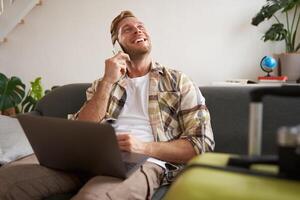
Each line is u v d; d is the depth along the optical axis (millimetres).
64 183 1076
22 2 2736
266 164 498
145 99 1358
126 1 2539
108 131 810
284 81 1781
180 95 1312
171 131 1308
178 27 2408
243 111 1426
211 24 2312
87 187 935
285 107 1316
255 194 407
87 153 912
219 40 2305
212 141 1236
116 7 2576
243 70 2268
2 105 2506
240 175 460
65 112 1794
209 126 1271
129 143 1105
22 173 1037
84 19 2688
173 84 1337
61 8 2742
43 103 1878
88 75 2758
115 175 959
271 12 1836
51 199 1070
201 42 2357
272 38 1945
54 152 998
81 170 1029
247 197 404
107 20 2621
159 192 1134
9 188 990
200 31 2350
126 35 1422
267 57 1931
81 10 2684
